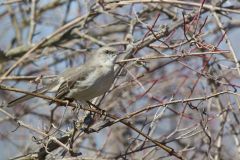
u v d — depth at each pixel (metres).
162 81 14.99
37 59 16.30
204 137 13.03
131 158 12.65
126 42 13.76
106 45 13.91
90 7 14.39
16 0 15.84
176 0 13.27
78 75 12.20
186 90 14.53
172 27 12.90
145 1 13.31
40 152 11.81
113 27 17.78
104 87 12.45
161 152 13.54
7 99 15.09
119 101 15.02
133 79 13.08
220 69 13.44
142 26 14.46
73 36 15.84
